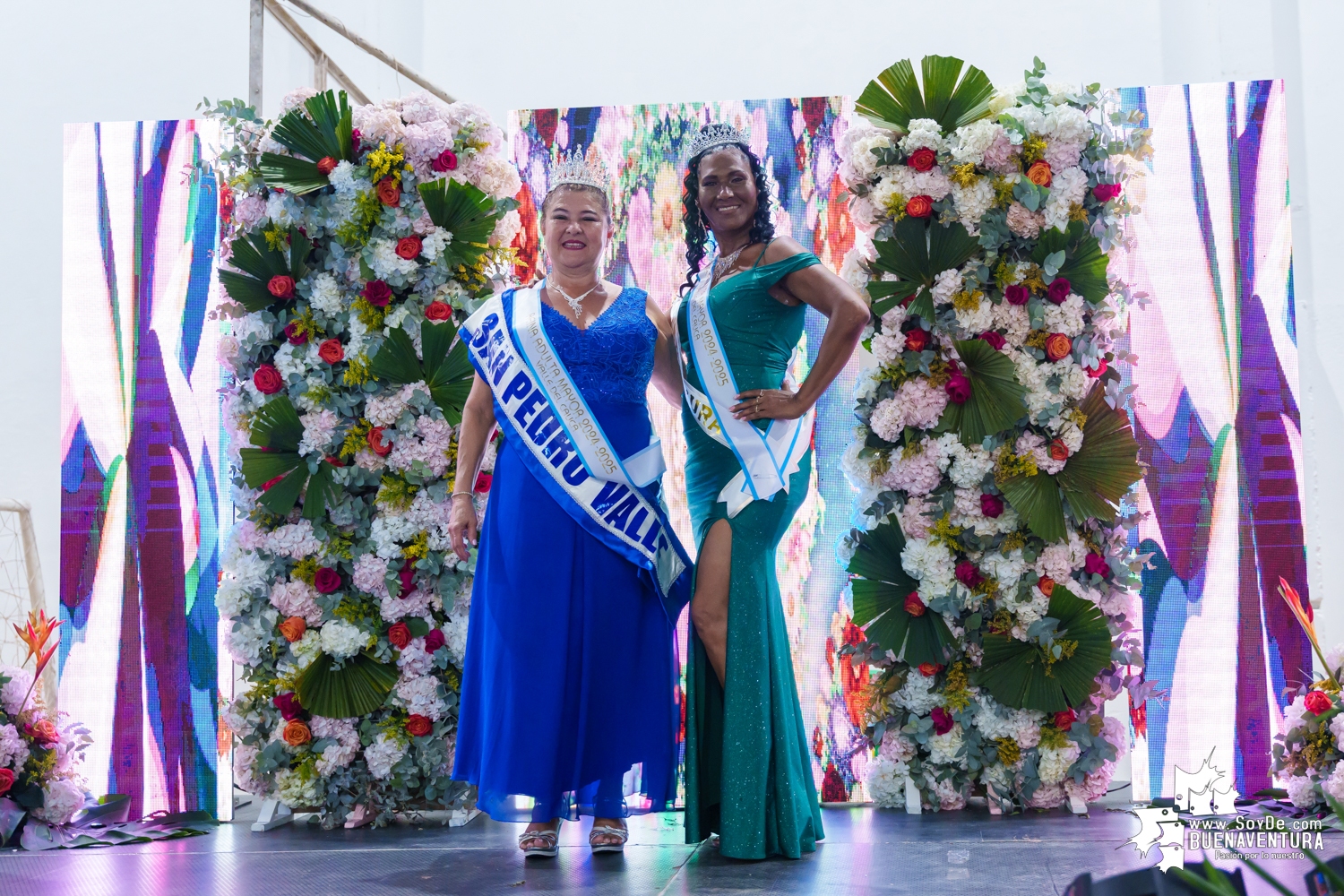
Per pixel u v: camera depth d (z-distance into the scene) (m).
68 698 3.54
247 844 3.05
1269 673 3.35
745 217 2.95
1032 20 5.05
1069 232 3.18
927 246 3.21
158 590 3.56
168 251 3.64
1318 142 4.54
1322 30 4.59
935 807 3.25
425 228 3.34
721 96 5.28
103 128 3.67
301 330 3.34
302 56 5.49
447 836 3.11
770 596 2.86
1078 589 3.17
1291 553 3.36
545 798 2.69
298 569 3.32
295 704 3.28
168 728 3.52
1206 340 3.43
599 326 2.88
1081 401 3.22
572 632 2.77
